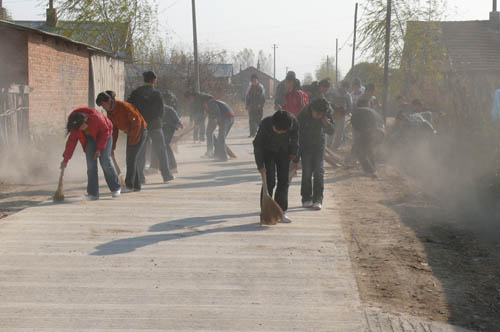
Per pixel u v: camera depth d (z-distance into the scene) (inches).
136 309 161.9
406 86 1013.2
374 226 264.2
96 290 176.4
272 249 221.1
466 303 173.6
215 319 155.5
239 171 436.8
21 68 533.3
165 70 1414.9
